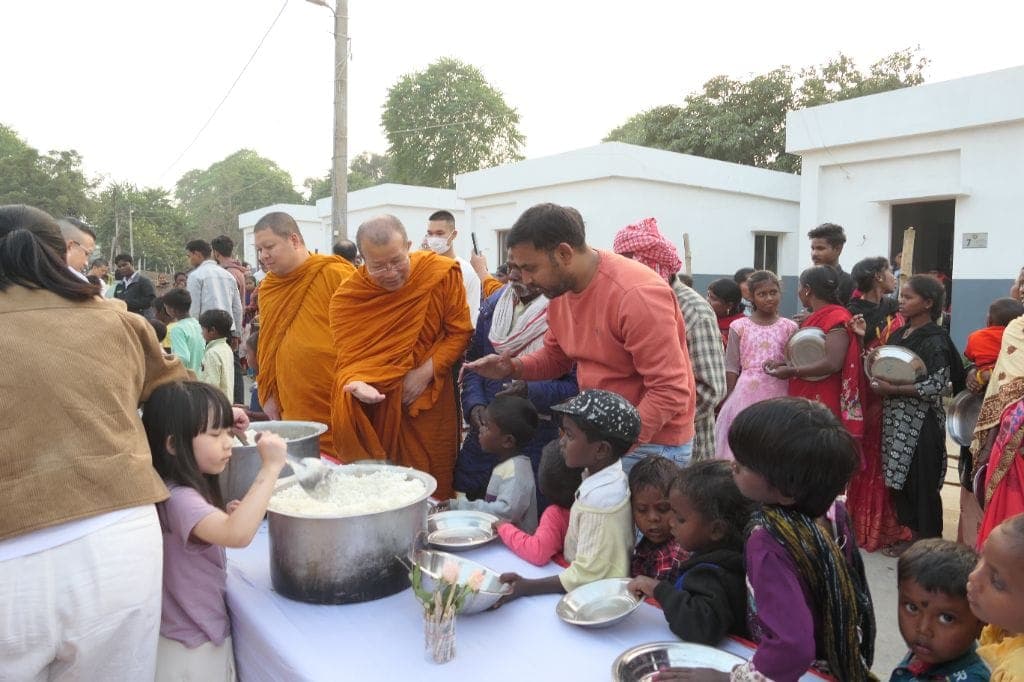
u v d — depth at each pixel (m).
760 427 1.32
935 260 10.63
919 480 3.51
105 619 1.47
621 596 1.70
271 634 1.61
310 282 3.39
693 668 1.39
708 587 1.57
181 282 13.69
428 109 30.62
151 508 1.57
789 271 13.83
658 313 2.08
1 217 1.60
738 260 13.12
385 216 2.91
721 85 20.03
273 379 3.49
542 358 2.65
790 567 1.31
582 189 12.09
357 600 1.75
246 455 2.13
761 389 3.93
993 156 8.38
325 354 3.32
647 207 11.86
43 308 1.55
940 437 3.53
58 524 1.43
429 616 1.50
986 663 1.41
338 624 1.66
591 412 1.80
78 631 1.46
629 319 2.08
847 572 1.38
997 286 8.47
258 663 1.69
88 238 3.13
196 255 8.19
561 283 2.16
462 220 16.62
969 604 1.33
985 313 8.59
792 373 3.74
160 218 39.97
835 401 3.72
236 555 2.08
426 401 3.09
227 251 8.23
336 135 10.41
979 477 2.76
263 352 3.50
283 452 1.72
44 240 1.62
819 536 1.34
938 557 1.45
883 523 3.70
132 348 1.66
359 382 2.92
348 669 1.47
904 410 3.53
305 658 1.51
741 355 4.06
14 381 1.44
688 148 19.77
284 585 1.77
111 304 1.71
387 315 3.03
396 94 30.95
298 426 2.55
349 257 6.93
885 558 3.65
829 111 9.71
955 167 8.80
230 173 50.50
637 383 2.23
